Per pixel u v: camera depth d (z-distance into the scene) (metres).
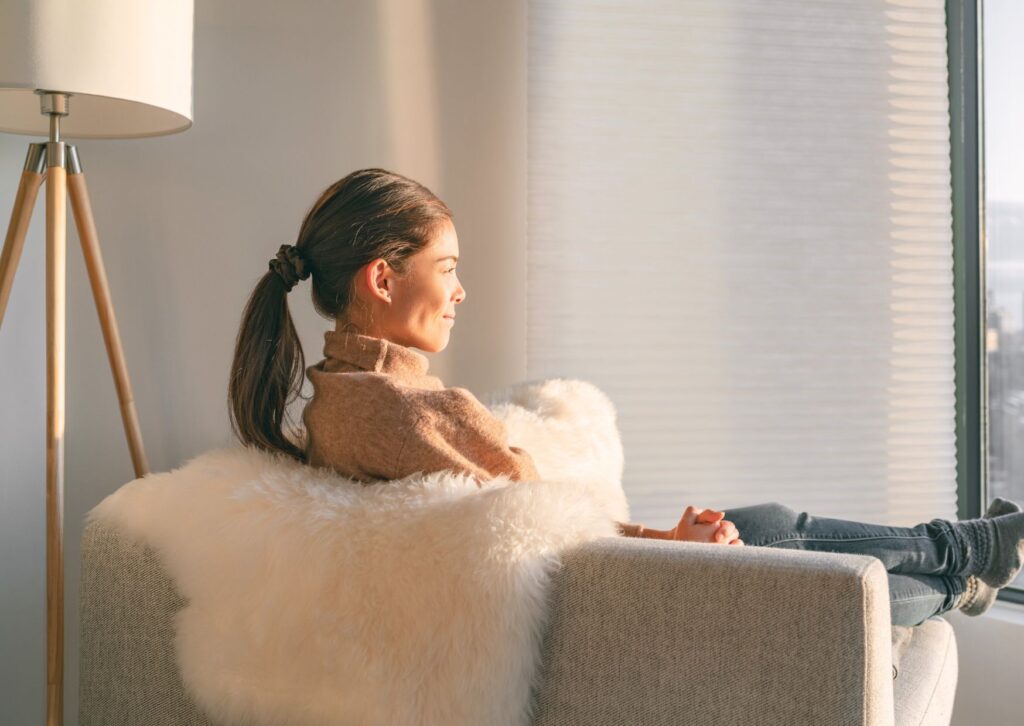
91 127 1.82
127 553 1.27
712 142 2.28
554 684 1.04
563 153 2.24
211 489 1.20
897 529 1.58
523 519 1.03
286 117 2.12
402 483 1.13
